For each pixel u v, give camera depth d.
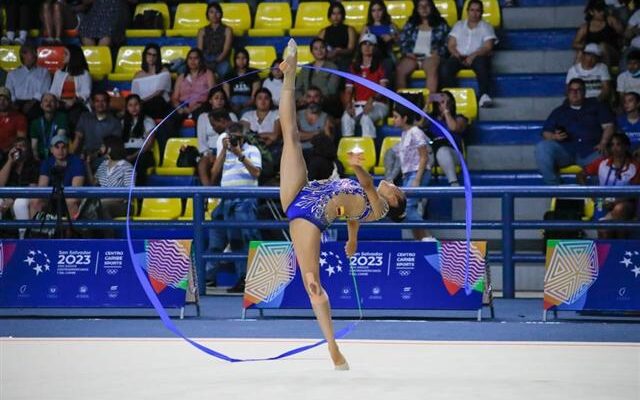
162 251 18.73
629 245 18.08
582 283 18.03
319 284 12.91
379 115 25.77
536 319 18.36
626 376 12.66
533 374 12.78
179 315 18.88
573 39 27.56
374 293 18.47
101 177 24.06
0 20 29.77
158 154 25.95
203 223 21.11
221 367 13.38
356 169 12.45
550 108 26.33
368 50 26.05
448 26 27.16
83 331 17.03
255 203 22.64
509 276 20.97
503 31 27.95
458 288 18.27
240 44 28.91
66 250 19.20
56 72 27.30
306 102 25.05
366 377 12.60
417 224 20.70
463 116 24.50
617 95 25.64
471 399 11.24
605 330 17.00
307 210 12.88
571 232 22.70
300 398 11.28
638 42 25.66
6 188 20.42
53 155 24.11
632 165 22.64
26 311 19.61
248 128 23.09
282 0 30.33
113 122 25.61
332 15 27.19
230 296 21.64
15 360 13.98
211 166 24.16
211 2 30.22
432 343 15.44
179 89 26.69
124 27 29.36
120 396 11.41
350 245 13.85
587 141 24.11
